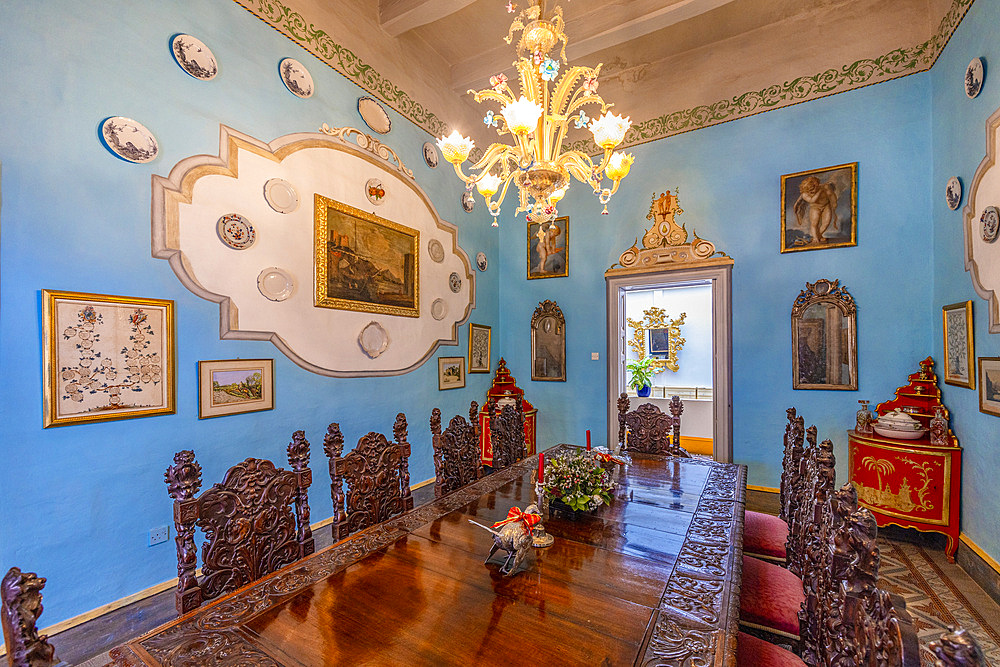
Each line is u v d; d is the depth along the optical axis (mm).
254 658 1188
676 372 8070
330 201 3896
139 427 2688
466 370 5707
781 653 1533
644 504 2352
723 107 4816
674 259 5074
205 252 3021
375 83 4406
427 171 5078
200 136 3016
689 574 1608
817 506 1603
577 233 5777
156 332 2766
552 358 5945
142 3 2752
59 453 2367
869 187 4145
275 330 3455
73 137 2443
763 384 4598
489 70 5242
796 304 4418
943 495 3240
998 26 2768
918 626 2471
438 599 1465
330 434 2139
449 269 5414
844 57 4250
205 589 1604
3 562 2182
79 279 2455
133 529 2652
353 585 1558
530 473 2965
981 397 2938
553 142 2949
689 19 4426
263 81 3422
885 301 4066
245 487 1773
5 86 2227
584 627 1298
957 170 3395
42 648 997
